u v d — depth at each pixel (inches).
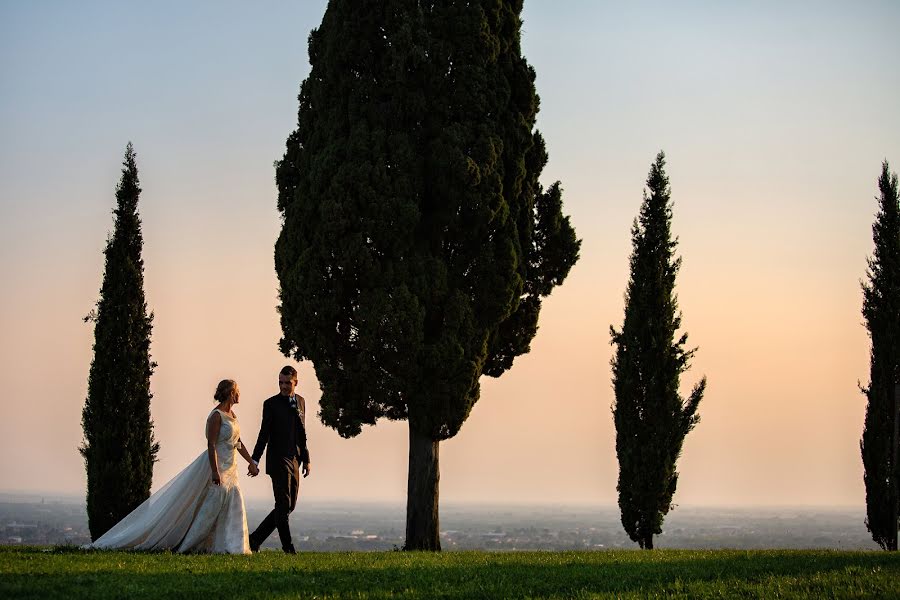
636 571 464.4
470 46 803.4
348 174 769.6
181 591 371.9
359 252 754.8
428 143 792.3
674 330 890.1
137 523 553.6
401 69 784.9
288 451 582.6
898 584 409.1
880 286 924.0
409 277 764.0
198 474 548.7
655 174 908.6
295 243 800.3
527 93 840.9
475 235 797.2
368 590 387.5
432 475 777.6
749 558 543.5
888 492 897.5
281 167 850.8
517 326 850.8
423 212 793.6
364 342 751.7
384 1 809.5
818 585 411.2
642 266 899.4
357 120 793.6
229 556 516.4
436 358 755.4
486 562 513.7
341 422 774.5
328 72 810.2
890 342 911.7
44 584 380.2
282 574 427.2
